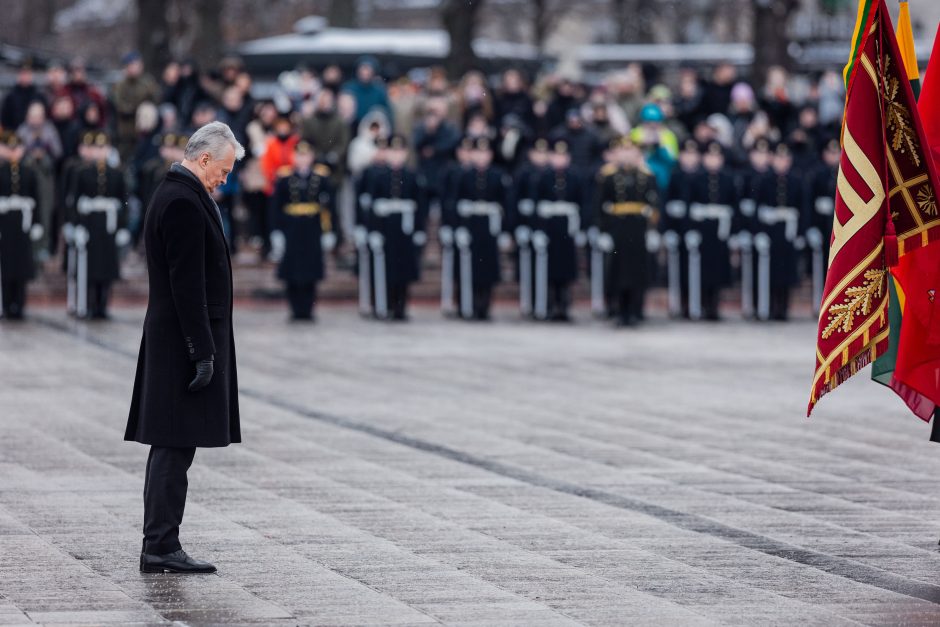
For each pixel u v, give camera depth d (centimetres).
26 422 3725
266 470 3180
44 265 6669
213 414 2327
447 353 5262
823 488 3058
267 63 9238
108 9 15862
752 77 9788
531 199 6328
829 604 2181
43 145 6412
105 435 3553
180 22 12062
